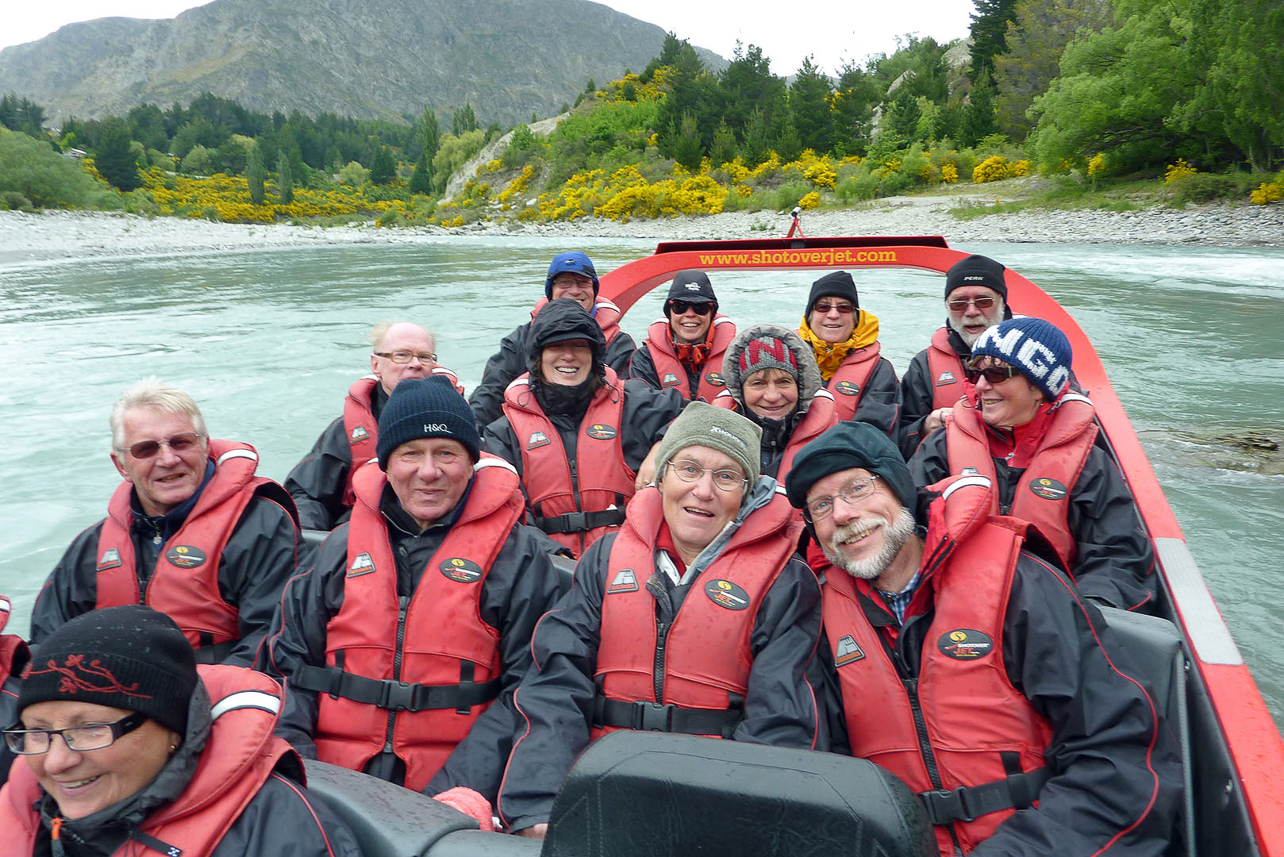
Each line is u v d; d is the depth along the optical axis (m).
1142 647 1.70
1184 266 14.17
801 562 1.88
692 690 1.78
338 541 2.01
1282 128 21.34
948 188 34.03
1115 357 7.25
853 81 56.22
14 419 6.08
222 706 1.25
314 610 1.97
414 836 1.21
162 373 7.46
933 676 1.63
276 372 7.49
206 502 2.13
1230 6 22.00
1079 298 10.71
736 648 1.78
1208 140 25.03
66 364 7.89
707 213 35.50
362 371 7.50
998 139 38.06
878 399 3.47
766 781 0.70
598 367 3.08
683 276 3.94
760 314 9.23
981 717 1.58
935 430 3.10
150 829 1.16
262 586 2.15
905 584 1.76
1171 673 1.68
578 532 2.97
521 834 1.57
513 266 18.50
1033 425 2.52
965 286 3.41
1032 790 1.55
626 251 22.56
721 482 1.85
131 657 1.12
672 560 1.95
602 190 42.09
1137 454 2.79
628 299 4.62
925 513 1.79
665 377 4.01
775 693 1.69
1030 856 1.44
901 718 1.65
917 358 3.71
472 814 1.45
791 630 1.78
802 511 1.98
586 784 0.73
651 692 1.81
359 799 1.29
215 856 1.16
